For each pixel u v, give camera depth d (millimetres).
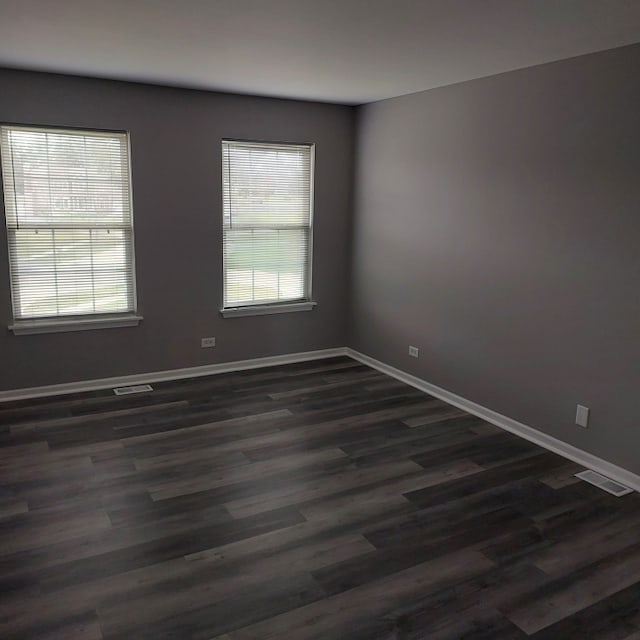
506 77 3824
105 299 4672
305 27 2869
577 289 3492
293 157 5273
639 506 3070
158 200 4680
